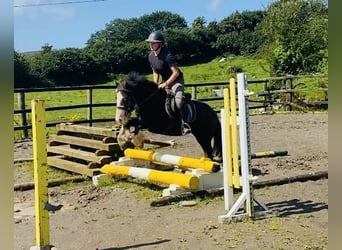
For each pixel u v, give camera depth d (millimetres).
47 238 4453
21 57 35312
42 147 4410
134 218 5746
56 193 7176
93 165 7988
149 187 7230
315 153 9609
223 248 4496
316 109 18406
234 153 5500
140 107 7160
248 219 5352
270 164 8594
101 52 41719
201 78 34719
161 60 7152
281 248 4426
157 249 4586
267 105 18281
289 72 22594
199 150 10406
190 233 5012
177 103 7164
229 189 5629
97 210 6211
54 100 23453
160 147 10828
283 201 6125
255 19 48938
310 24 22266
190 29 50406
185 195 6418
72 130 9062
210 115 7633
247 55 44406
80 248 4766
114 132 8023
